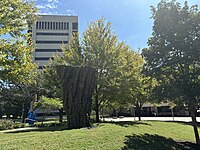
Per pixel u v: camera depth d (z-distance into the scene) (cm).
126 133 1176
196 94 1092
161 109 4666
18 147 712
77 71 1417
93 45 2011
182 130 1811
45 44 8269
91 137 930
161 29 1252
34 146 735
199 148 1235
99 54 1984
